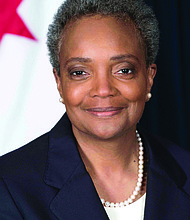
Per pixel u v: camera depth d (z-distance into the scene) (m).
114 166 1.38
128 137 1.36
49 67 2.62
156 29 1.37
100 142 1.32
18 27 2.58
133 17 1.27
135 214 1.36
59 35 1.29
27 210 1.24
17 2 2.57
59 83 1.40
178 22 2.63
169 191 1.40
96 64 1.21
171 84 2.68
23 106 2.60
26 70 2.59
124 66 1.23
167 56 2.66
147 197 1.36
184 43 2.68
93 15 1.23
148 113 2.70
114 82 1.23
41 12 2.60
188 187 1.48
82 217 1.26
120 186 1.40
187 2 2.64
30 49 2.59
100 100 1.22
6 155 1.40
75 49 1.22
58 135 1.41
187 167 1.56
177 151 1.60
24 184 1.28
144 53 1.31
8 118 2.57
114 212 1.36
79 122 1.29
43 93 2.63
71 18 1.25
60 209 1.26
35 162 1.35
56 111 2.65
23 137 2.62
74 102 1.26
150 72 1.43
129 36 1.24
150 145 1.53
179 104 2.68
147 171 1.41
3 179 1.28
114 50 1.21
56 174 1.32
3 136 2.58
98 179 1.39
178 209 1.38
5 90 2.57
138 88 1.26
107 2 1.23
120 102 1.24
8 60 2.56
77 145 1.41
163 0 2.62
